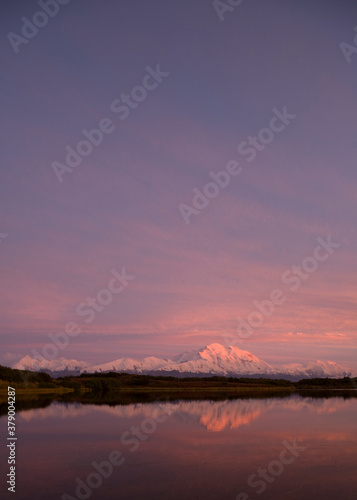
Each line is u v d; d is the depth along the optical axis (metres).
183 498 19.77
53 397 94.75
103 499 19.62
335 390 176.38
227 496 20.09
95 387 145.25
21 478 22.89
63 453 28.95
